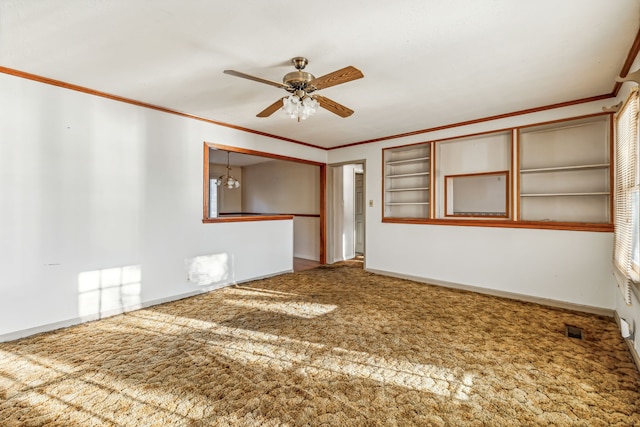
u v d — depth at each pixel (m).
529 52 2.25
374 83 2.81
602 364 2.12
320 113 3.69
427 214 4.87
